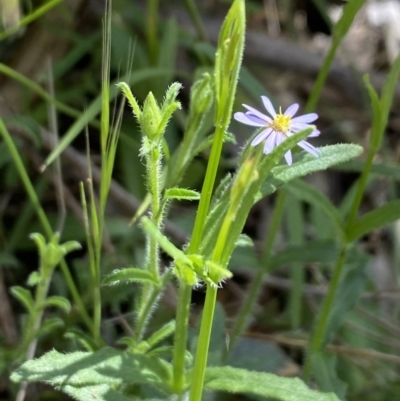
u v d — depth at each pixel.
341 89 0.60
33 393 0.36
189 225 0.40
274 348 0.38
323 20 0.66
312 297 0.44
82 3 0.50
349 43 0.67
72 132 0.36
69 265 0.42
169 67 0.47
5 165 0.46
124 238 0.42
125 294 0.37
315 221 0.45
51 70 0.43
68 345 0.36
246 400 0.36
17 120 0.39
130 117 0.48
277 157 0.25
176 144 0.48
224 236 0.25
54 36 0.48
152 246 0.28
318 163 0.28
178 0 0.58
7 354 0.34
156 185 0.27
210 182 0.26
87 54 0.53
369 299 0.44
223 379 0.28
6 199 0.44
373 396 0.39
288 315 0.43
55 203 0.46
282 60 0.59
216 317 0.33
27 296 0.33
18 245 0.43
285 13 0.62
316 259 0.36
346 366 0.40
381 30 0.67
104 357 0.27
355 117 0.59
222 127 0.25
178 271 0.26
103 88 0.29
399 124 0.60
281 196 0.37
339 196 0.54
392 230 0.50
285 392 0.27
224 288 0.45
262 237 0.50
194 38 0.53
